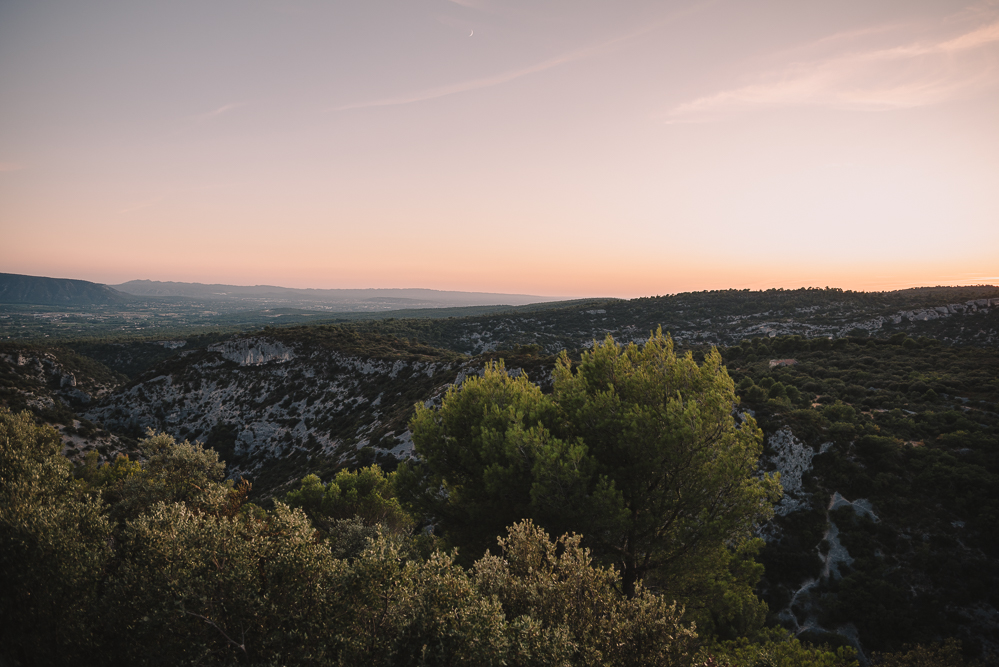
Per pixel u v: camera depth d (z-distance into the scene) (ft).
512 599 29.32
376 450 163.43
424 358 256.73
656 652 27.02
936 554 90.48
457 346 480.23
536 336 479.00
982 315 322.34
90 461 110.22
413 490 49.29
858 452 117.08
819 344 224.33
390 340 342.23
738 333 421.18
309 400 251.19
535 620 25.99
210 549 29.50
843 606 87.97
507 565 32.32
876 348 210.18
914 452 113.09
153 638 27.25
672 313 503.20
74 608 30.17
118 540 39.73
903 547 94.58
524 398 51.29
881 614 83.61
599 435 44.16
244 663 25.50
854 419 132.36
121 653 28.84
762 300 509.76
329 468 166.81
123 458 98.89
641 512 41.45
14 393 189.26
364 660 24.61
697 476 40.52
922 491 103.81
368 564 26.94
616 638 27.48
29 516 33.53
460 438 50.96
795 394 152.46
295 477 181.98
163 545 29.96
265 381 269.23
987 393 140.05
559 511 39.27
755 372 195.52
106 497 52.26
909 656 60.49
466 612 25.02
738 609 51.03
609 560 42.55
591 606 28.81
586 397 46.70
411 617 25.36
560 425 47.75
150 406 254.27
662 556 41.93
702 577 42.14
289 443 228.02
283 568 27.32
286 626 26.43
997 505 93.30
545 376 173.58
